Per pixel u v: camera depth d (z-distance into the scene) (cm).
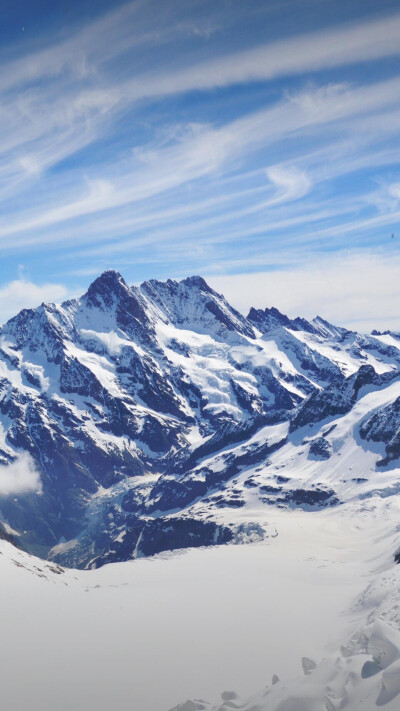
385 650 2045
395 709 1652
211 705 2300
